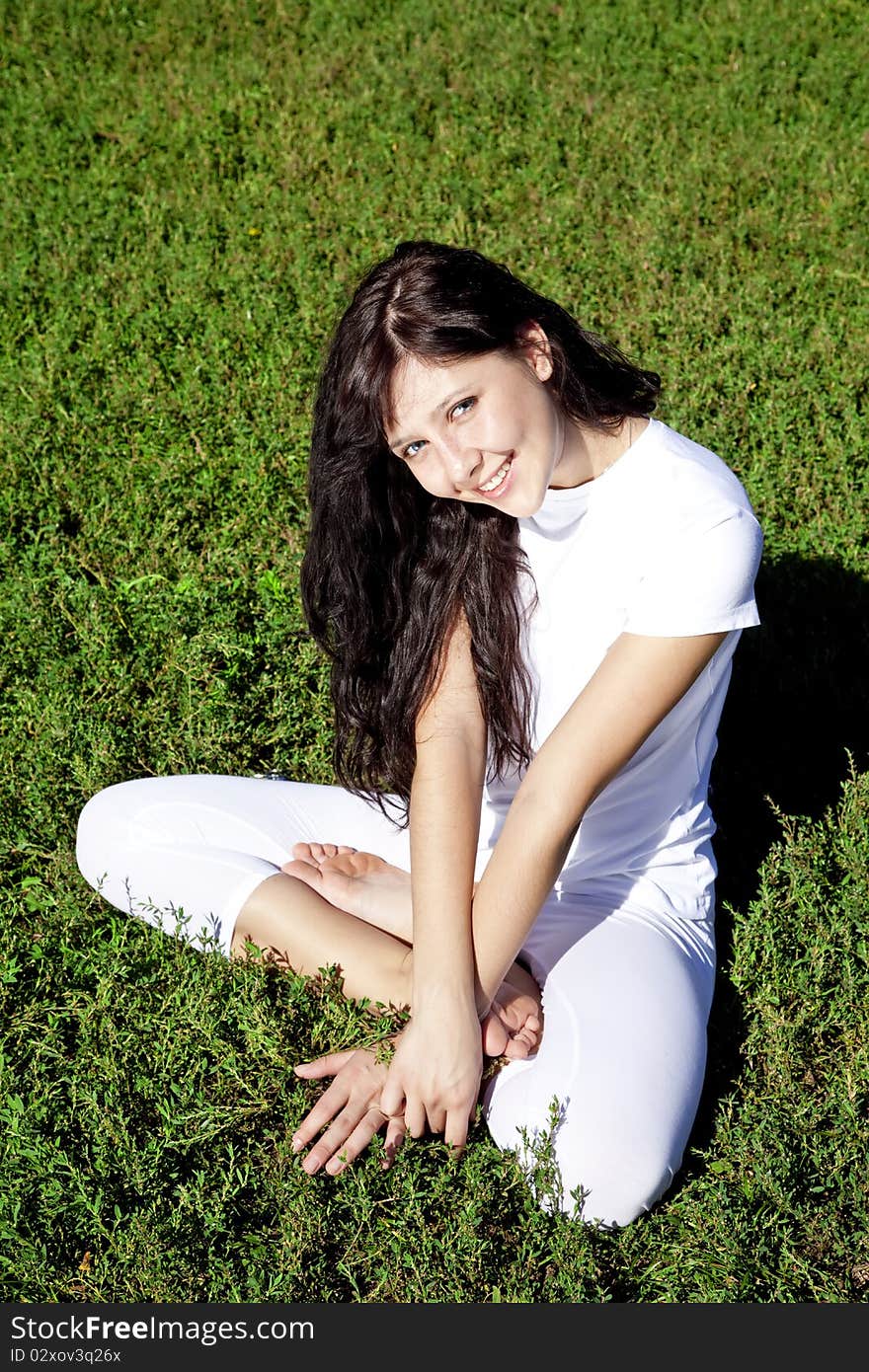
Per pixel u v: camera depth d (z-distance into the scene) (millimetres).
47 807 3434
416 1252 2432
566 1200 2467
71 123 7293
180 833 3047
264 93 7477
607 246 5793
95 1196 2508
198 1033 2807
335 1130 2576
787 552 4125
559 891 2809
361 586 2701
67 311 5633
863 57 7211
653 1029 2486
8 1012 2975
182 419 4945
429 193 6277
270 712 3715
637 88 7160
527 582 2670
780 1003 2830
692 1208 2500
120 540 4402
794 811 3439
